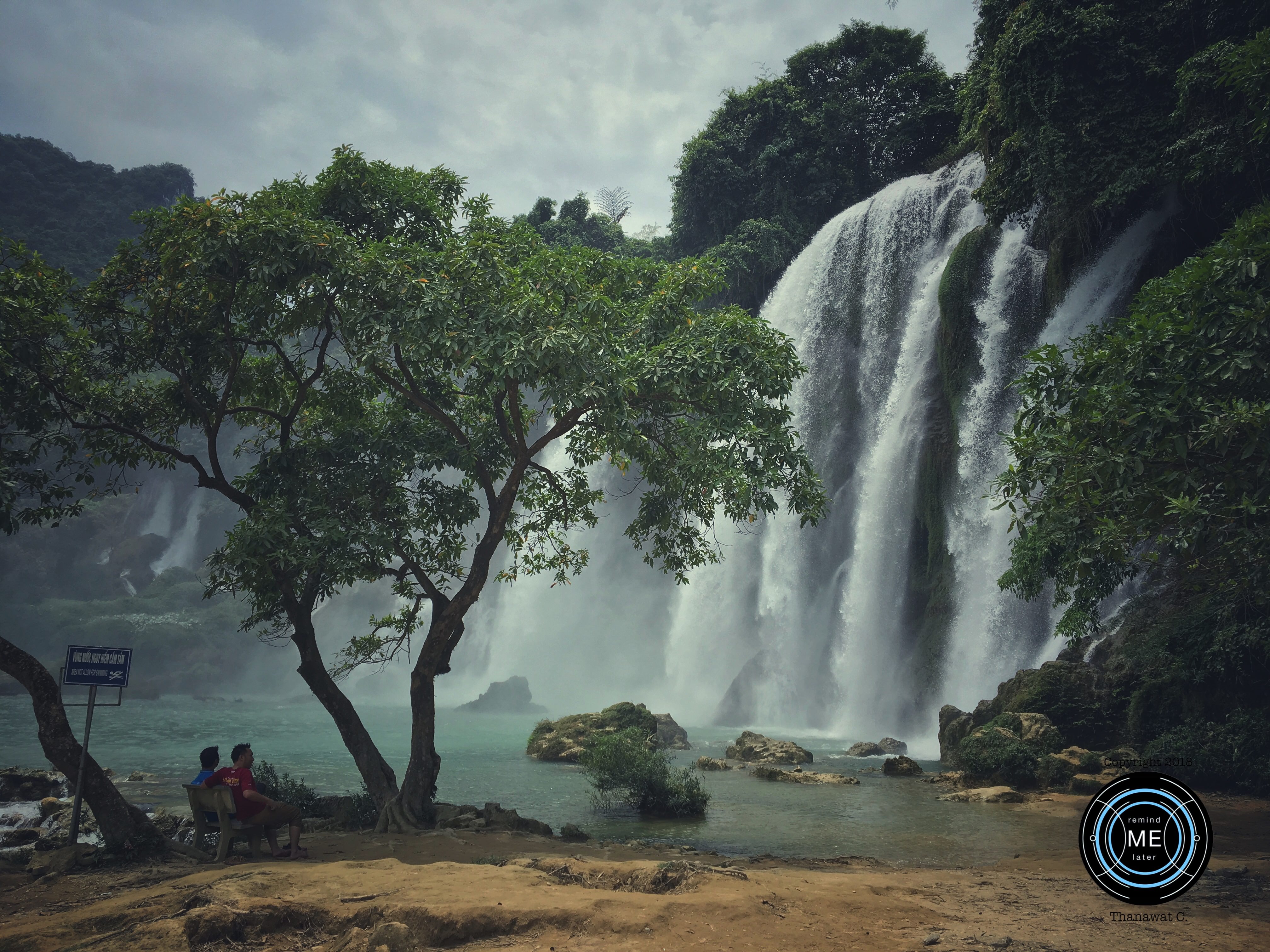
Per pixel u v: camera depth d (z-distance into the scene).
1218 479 9.95
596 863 7.82
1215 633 16.89
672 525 13.93
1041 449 10.70
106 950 5.62
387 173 12.64
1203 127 21.17
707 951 5.34
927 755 24.45
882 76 49.88
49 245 113.31
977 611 28.55
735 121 51.97
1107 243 26.88
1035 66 25.00
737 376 11.33
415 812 11.12
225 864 8.54
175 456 11.93
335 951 5.55
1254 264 9.55
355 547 11.83
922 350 35.66
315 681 11.83
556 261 11.63
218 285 11.48
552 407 10.91
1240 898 7.17
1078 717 18.80
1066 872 8.88
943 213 37.59
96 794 9.07
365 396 13.92
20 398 11.30
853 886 7.33
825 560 37.81
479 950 5.54
